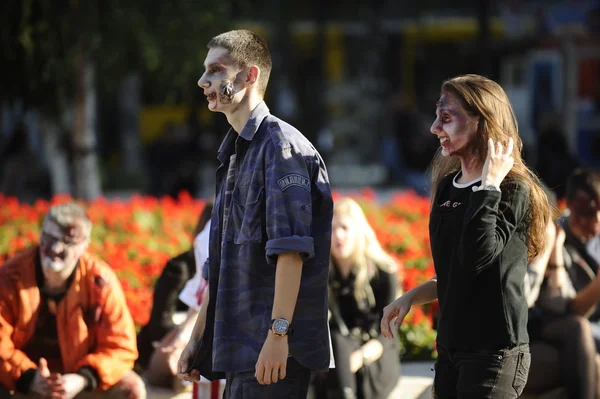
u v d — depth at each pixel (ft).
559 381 41.24
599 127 159.12
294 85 184.85
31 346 41.19
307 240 28.94
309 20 201.57
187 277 44.45
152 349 45.16
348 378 41.98
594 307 42.16
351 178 178.19
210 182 164.14
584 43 148.97
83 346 40.86
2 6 86.99
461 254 29.30
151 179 151.02
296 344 29.43
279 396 29.60
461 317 30.07
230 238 30.45
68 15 89.71
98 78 104.53
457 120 30.66
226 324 30.14
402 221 78.28
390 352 44.11
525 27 166.40
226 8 99.45
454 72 206.69
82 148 105.29
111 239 68.13
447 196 31.14
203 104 113.50
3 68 89.92
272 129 30.19
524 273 30.45
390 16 205.26
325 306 30.22
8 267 40.81
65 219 39.75
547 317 41.55
